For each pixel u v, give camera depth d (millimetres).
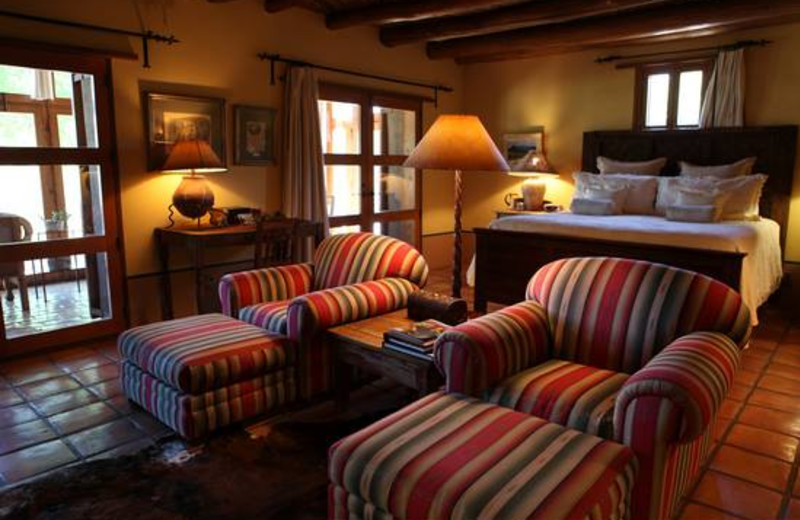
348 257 3281
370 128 5715
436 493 1378
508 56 6266
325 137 5340
